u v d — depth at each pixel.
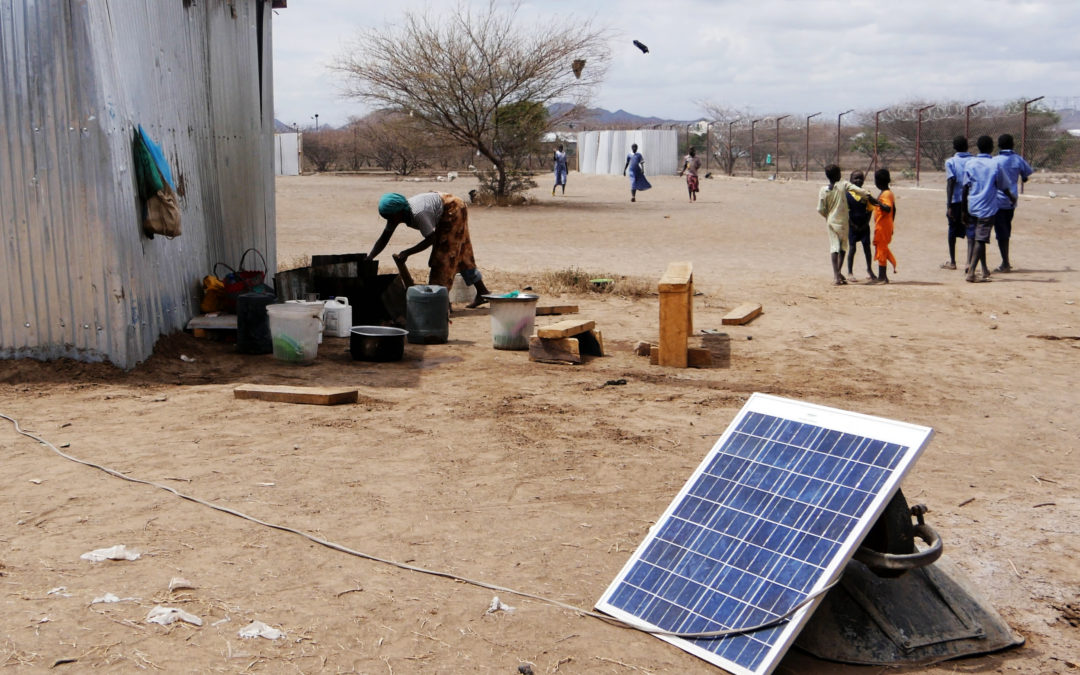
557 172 37.31
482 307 13.09
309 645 3.80
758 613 3.80
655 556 4.28
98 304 8.25
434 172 63.41
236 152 12.05
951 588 4.19
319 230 23.50
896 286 15.09
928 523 5.38
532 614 4.16
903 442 3.87
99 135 7.96
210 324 9.73
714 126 69.00
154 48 9.45
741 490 4.25
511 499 5.59
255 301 9.41
